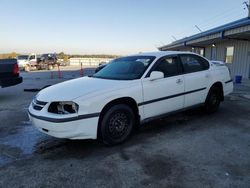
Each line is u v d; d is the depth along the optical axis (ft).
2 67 27.63
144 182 9.63
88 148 13.10
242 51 54.24
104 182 9.69
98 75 16.12
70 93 12.34
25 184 9.64
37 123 12.33
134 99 13.67
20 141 14.39
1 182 9.80
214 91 19.44
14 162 11.60
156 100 14.74
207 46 73.56
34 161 11.68
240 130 15.67
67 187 9.39
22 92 34.45
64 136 11.65
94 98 12.16
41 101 12.48
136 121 14.34
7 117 19.89
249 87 36.94
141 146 13.24
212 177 9.91
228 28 45.16
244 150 12.51
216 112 20.26
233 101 25.18
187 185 9.37
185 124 17.08
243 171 10.37
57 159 11.85
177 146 13.14
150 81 14.44
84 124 11.89
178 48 96.78
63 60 162.09
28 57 104.22
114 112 13.00
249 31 40.42
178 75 16.15
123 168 10.78
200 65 18.28
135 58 16.61
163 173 10.29
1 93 33.50
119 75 15.21
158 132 15.46
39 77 63.46
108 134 12.92
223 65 20.80
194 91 17.21
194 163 11.14
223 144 13.33
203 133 15.16
